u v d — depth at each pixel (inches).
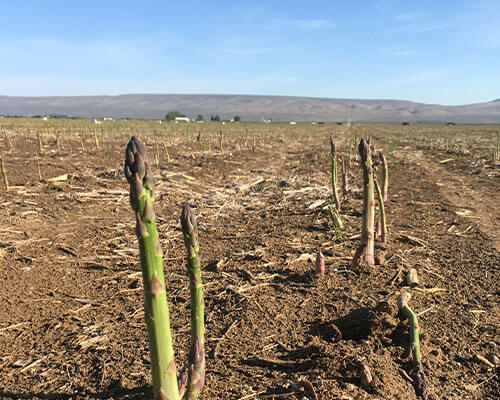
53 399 20.5
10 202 58.9
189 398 14.9
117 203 63.7
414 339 22.7
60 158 107.4
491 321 27.7
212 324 27.8
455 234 47.8
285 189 77.5
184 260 40.8
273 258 40.3
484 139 241.1
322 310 29.0
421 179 88.8
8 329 27.6
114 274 37.4
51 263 39.3
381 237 43.1
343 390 19.7
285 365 22.5
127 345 25.3
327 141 226.5
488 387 21.3
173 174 87.2
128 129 275.1
